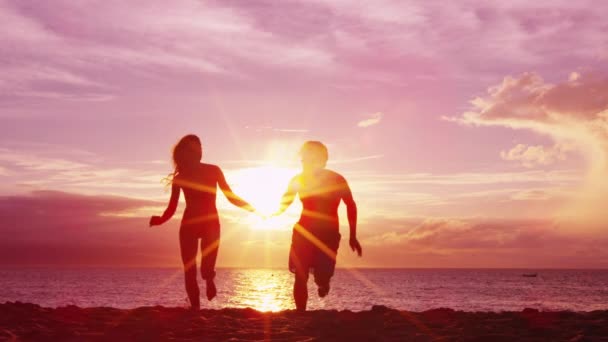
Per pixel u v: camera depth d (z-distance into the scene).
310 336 5.29
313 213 6.89
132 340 5.11
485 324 5.85
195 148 7.14
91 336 5.23
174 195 7.20
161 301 55.59
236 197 7.20
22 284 111.38
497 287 111.06
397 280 168.88
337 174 6.92
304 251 6.90
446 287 110.31
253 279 169.25
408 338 5.16
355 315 6.41
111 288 91.94
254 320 6.11
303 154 6.91
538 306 52.38
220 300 57.72
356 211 6.89
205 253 7.18
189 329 5.49
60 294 70.56
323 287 6.95
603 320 5.95
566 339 5.10
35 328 5.49
